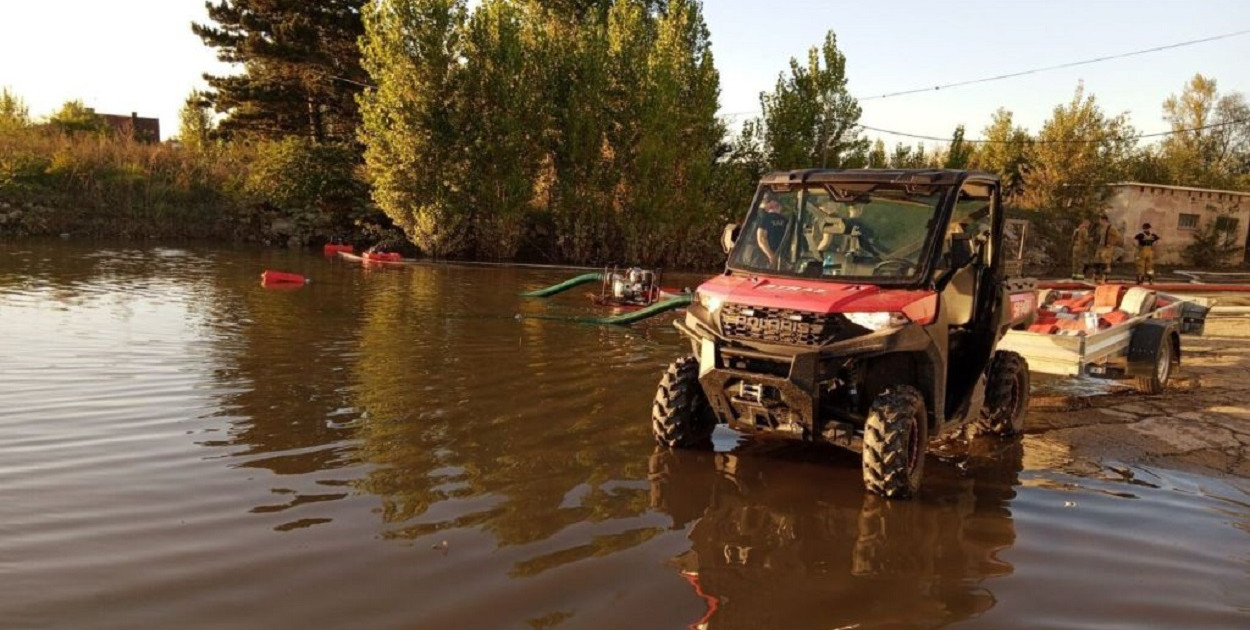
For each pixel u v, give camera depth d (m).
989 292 6.73
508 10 30.84
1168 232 42.31
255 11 37.81
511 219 31.62
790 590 4.25
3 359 9.24
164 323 12.25
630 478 6.00
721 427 7.43
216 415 7.28
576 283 18.06
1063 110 44.25
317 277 20.75
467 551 4.58
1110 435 7.66
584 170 32.81
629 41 33.25
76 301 14.17
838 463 6.50
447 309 15.50
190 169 34.59
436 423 7.29
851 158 38.53
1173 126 68.56
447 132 30.41
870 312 5.66
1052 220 42.75
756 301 5.94
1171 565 4.76
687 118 33.94
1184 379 10.61
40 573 4.14
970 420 6.72
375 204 34.03
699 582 4.30
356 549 4.55
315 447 6.45
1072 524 5.38
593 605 3.99
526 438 6.92
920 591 4.31
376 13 30.22
